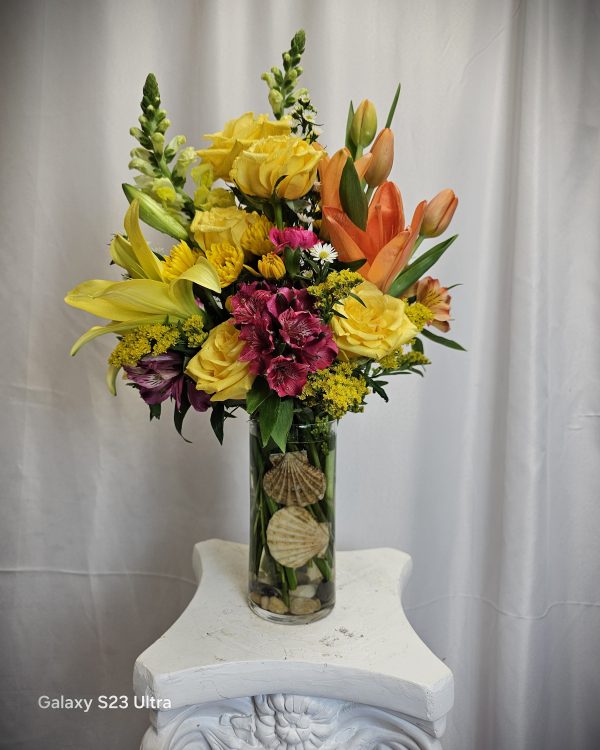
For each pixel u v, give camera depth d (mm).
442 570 1306
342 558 1111
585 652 1310
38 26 1159
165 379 790
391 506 1293
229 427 1272
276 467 840
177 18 1168
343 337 750
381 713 850
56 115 1184
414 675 799
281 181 755
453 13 1167
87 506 1291
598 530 1276
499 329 1239
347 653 841
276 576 888
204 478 1293
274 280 770
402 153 1191
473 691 1326
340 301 755
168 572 1318
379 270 768
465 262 1219
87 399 1262
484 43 1170
